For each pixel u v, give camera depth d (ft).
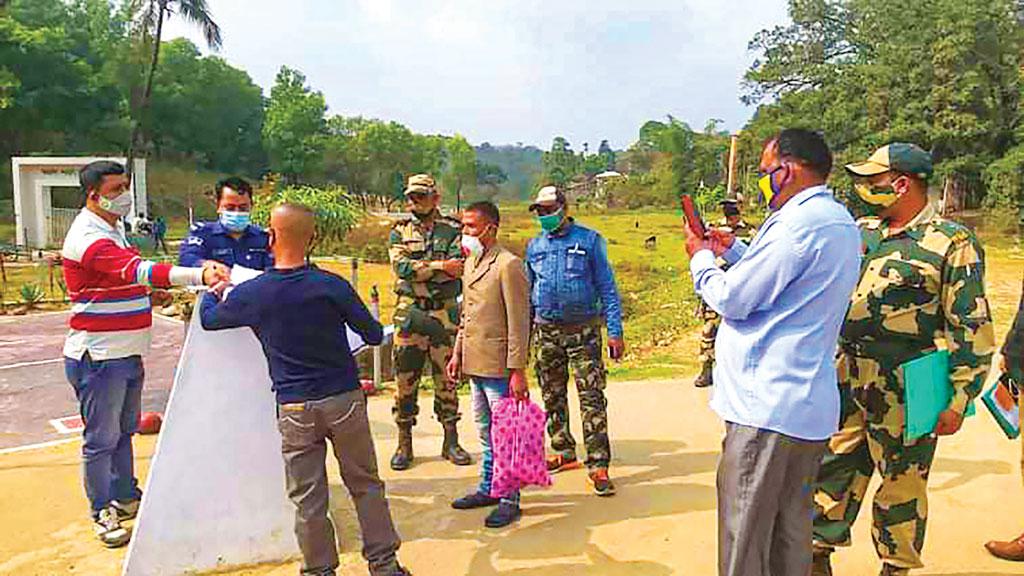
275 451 13.78
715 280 9.92
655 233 136.26
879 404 11.54
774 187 9.87
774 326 9.59
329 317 11.80
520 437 14.65
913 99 105.81
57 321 46.96
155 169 210.59
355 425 12.07
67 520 15.70
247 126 257.34
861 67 108.68
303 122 234.99
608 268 16.71
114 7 218.18
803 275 9.41
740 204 24.95
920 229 11.46
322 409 11.78
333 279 12.03
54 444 22.12
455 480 17.53
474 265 15.08
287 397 11.82
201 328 13.33
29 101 168.04
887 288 11.37
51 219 97.09
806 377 9.55
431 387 27.07
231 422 13.53
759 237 9.70
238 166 254.27
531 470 14.75
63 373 32.68
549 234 16.81
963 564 13.24
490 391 15.14
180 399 13.30
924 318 11.28
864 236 11.96
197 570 13.34
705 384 26.09
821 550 12.06
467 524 15.12
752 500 9.73
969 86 99.19
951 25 100.42
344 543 14.43
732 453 9.91
